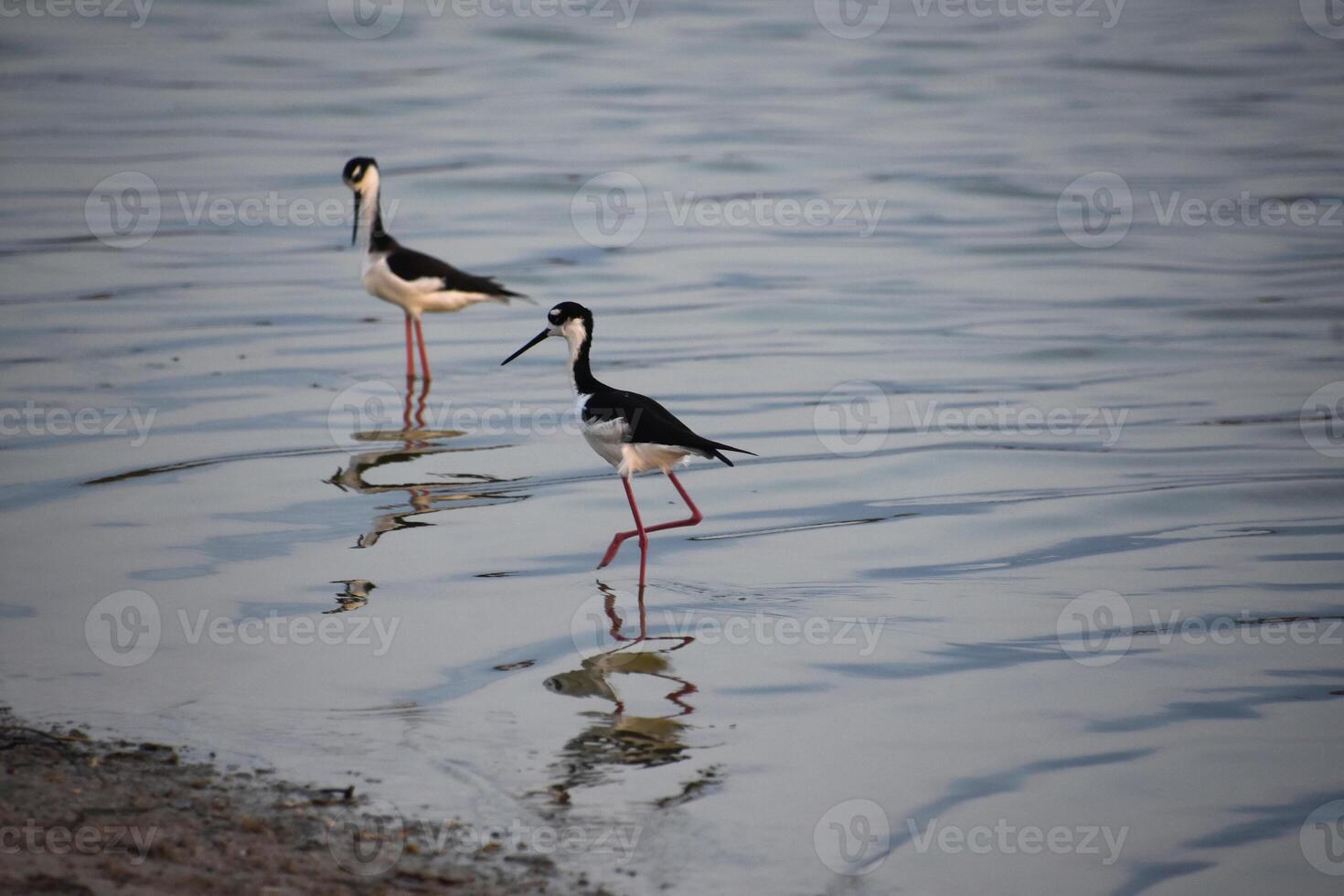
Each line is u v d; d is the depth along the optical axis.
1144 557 11.96
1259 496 13.45
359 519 12.68
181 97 35.50
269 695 9.02
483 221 26.50
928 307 21.33
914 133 32.91
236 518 12.65
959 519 12.95
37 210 26.41
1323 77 37.56
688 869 6.97
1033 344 19.34
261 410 16.27
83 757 7.95
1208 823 7.64
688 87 37.12
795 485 13.95
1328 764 8.30
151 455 14.45
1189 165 30.08
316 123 33.34
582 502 13.36
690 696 9.12
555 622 10.40
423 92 36.25
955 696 9.20
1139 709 9.02
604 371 18.16
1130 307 21.12
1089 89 36.97
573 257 24.31
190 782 7.66
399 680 9.29
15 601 10.62
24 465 14.06
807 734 8.59
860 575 11.52
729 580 11.38
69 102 34.78
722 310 21.20
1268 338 19.38
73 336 19.39
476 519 12.79
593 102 35.47
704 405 16.77
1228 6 47.06
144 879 6.41
